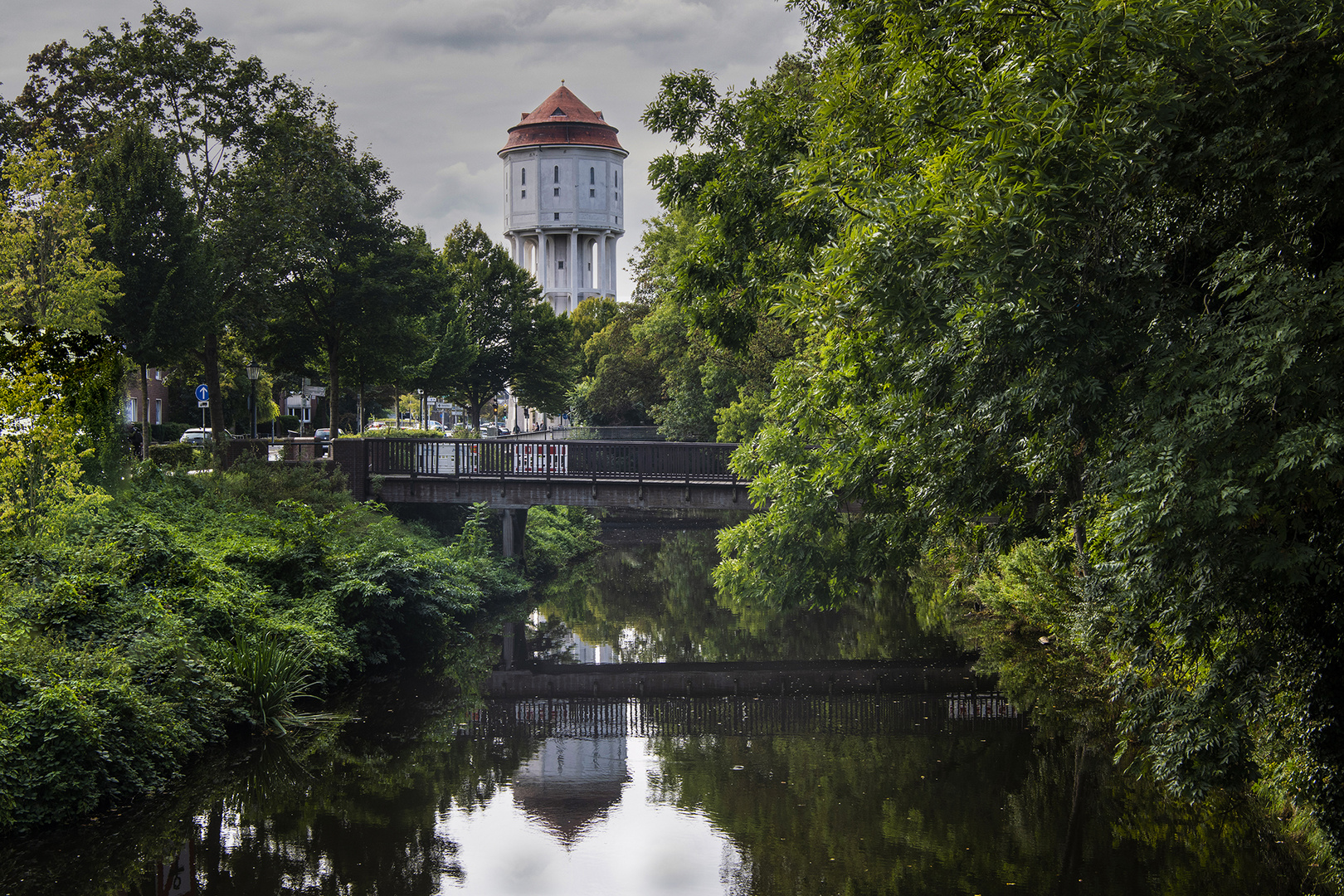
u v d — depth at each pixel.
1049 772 13.23
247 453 28.38
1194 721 7.98
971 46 8.62
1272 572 7.06
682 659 21.33
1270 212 7.75
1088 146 7.00
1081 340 8.06
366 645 19.42
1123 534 7.12
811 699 17.80
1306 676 8.18
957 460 11.09
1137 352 8.16
